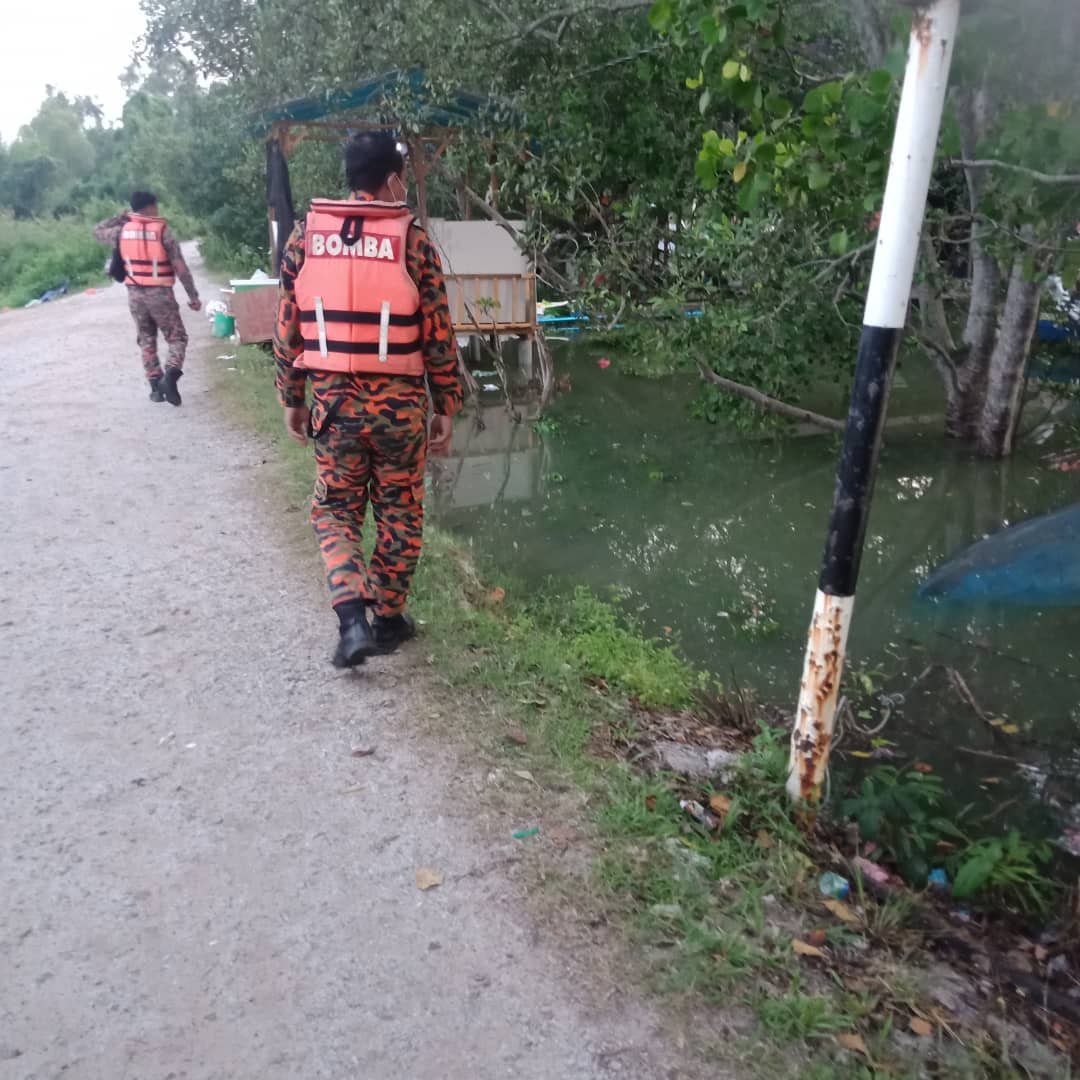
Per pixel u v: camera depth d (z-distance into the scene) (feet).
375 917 8.88
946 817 12.02
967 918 9.98
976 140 18.04
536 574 19.49
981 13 13.05
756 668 15.87
